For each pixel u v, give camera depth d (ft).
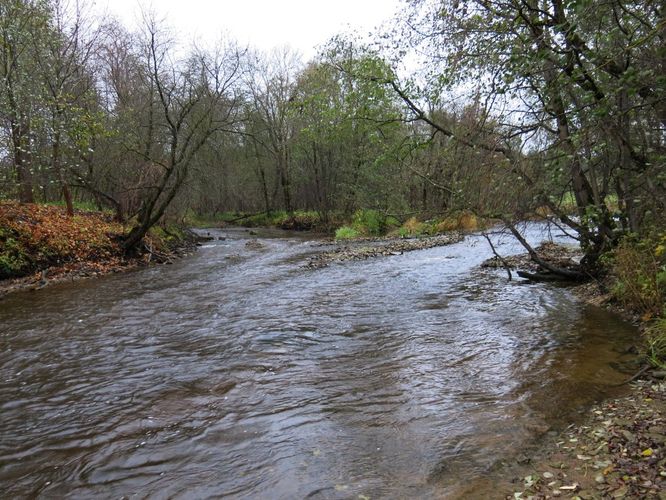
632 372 19.93
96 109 71.92
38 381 22.25
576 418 16.40
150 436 16.74
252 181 165.89
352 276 48.85
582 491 12.12
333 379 21.36
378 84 39.42
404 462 14.34
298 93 118.32
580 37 20.57
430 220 50.01
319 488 13.19
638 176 27.17
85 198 96.48
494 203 35.09
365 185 105.81
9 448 16.30
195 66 65.92
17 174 55.72
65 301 39.78
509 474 13.38
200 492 13.34
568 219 35.83
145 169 71.92
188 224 135.95
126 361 24.68
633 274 27.86
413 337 27.20
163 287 45.83
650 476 12.18
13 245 50.52
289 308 35.29
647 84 19.72
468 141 34.24
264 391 20.22
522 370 21.27
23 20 54.75
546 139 30.30
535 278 41.96
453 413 17.42
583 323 27.84
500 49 25.21
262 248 81.92
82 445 16.33
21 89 51.11
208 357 24.89
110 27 79.05
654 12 18.78
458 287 41.19
